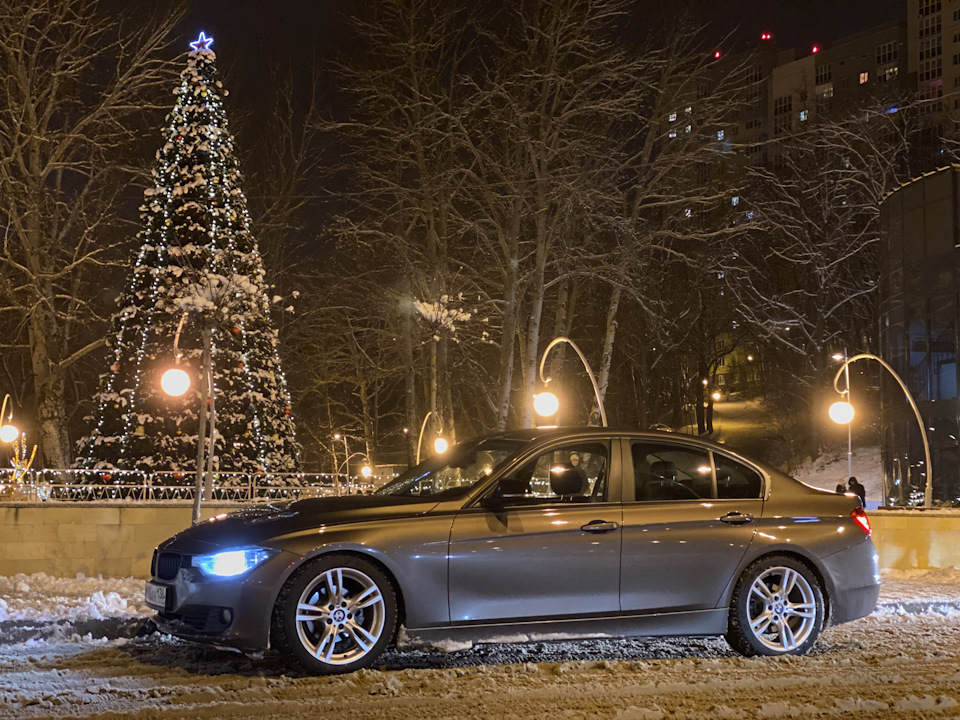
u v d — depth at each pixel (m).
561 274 31.75
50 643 8.32
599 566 7.66
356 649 7.11
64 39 28.36
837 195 47.28
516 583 7.46
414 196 34.81
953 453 30.62
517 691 6.47
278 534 7.13
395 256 35.94
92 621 9.32
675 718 5.77
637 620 7.73
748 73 31.77
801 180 48.69
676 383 68.12
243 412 22.12
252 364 22.69
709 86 32.41
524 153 31.41
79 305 32.88
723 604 7.92
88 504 16.69
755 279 56.53
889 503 34.84
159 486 20.27
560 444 7.97
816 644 8.57
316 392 50.81
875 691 6.62
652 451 8.16
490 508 7.58
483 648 8.18
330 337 43.62
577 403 55.56
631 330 52.44
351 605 7.12
